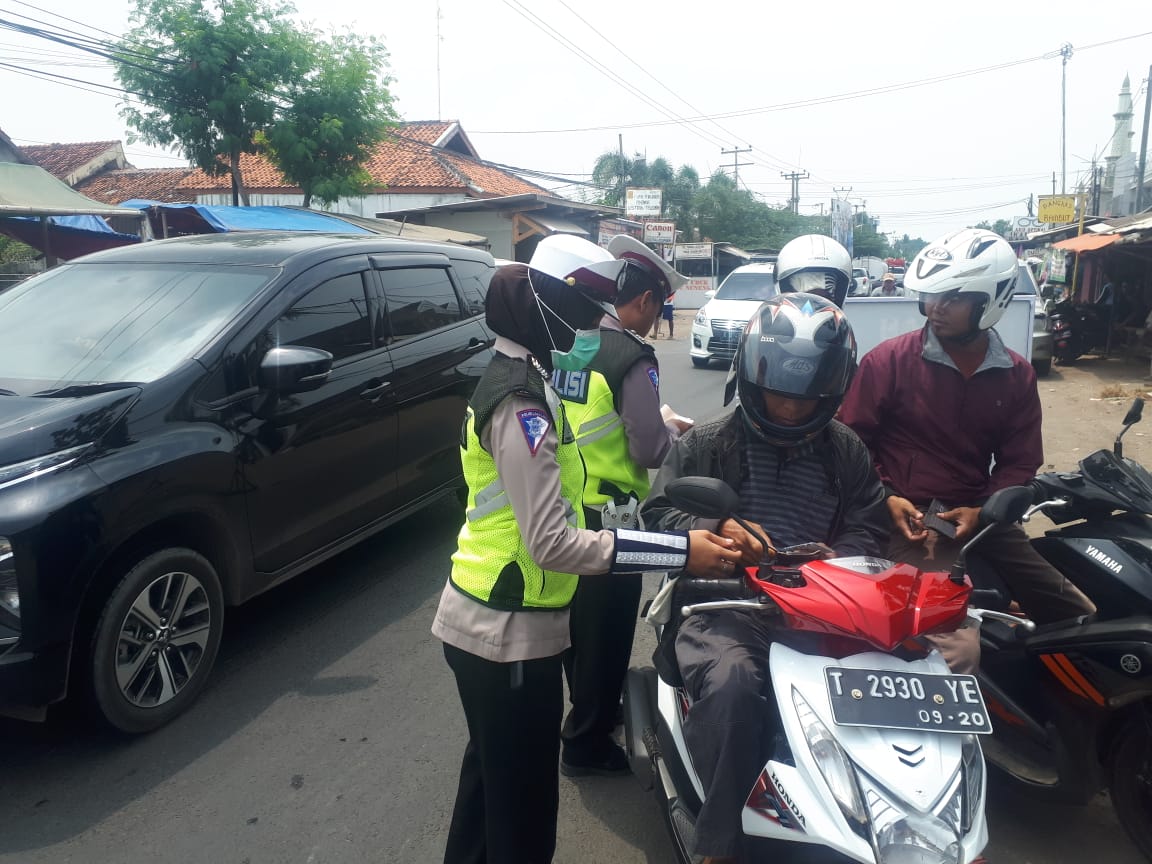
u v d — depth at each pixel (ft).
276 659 13.56
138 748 11.19
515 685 6.81
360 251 16.14
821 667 6.79
